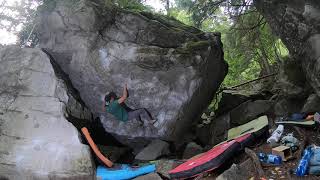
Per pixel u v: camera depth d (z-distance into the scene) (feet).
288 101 30.94
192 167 20.51
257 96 37.22
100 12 25.59
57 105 22.99
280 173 19.27
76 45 25.52
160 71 25.73
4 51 24.57
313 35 23.34
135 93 26.09
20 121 23.03
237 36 41.42
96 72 25.62
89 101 27.32
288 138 22.81
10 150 22.58
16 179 22.29
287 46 27.58
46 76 23.61
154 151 26.04
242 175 19.47
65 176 21.85
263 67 49.42
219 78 34.12
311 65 24.29
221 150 21.48
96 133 27.68
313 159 19.01
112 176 21.62
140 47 25.68
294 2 24.13
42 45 27.58
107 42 25.64
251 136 23.66
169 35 27.12
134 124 26.96
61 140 22.43
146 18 27.02
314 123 24.47
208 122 38.45
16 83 23.72
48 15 26.40
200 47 26.61
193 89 26.32
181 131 29.73
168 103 26.27
